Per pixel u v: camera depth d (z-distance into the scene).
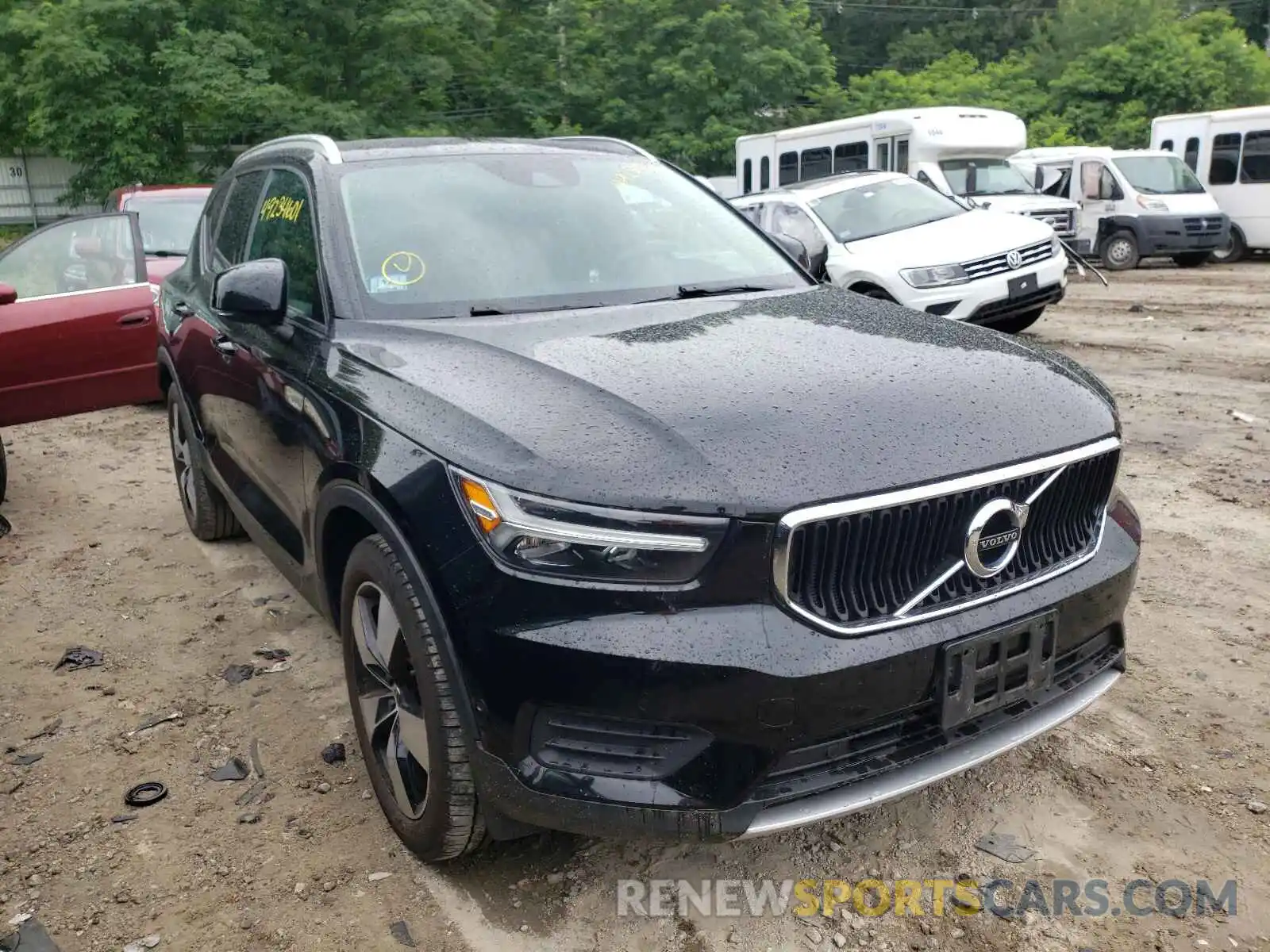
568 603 2.31
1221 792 3.12
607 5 30.92
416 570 2.54
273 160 4.32
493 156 4.06
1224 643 4.02
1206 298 14.12
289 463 3.42
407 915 2.68
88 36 22.89
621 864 2.86
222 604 4.63
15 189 30.77
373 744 2.96
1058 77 40.53
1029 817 3.03
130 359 6.91
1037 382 2.86
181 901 2.75
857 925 2.63
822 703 2.29
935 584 2.43
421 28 24.81
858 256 9.92
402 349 3.04
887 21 61.66
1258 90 36.88
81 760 3.42
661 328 3.13
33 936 2.63
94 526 5.71
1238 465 6.19
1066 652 2.71
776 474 2.31
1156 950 2.53
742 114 29.92
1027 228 10.31
